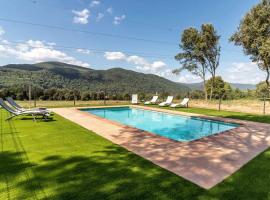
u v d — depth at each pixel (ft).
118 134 21.75
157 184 10.69
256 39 59.67
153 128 33.76
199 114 39.73
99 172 12.06
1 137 19.98
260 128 25.99
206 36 70.95
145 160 14.17
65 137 20.22
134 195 9.59
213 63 75.87
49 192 9.79
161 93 72.64
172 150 16.55
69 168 12.62
